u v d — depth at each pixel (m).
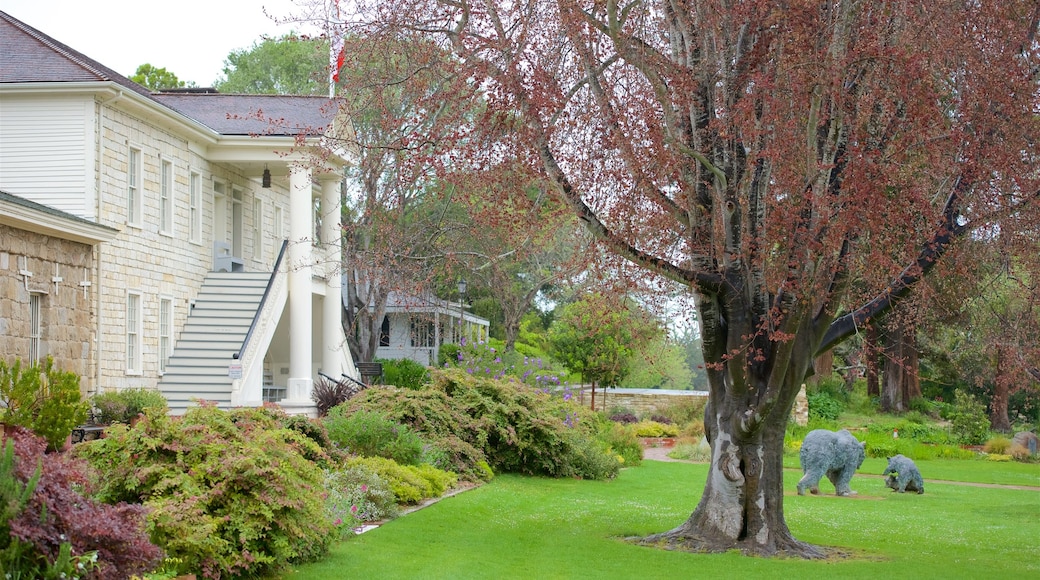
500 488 20.31
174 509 9.25
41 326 21.70
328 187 32.16
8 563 6.69
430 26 13.87
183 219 29.38
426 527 14.28
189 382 27.48
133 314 26.45
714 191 13.17
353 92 14.88
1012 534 17.03
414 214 36.25
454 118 13.21
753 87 12.80
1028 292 16.06
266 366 35.41
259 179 35.62
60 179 24.09
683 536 14.53
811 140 12.35
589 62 12.86
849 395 49.88
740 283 13.70
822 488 25.17
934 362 47.53
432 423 21.75
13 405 15.26
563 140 13.14
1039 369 17.98
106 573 7.08
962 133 12.55
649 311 16.08
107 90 24.05
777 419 14.32
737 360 13.81
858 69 12.63
